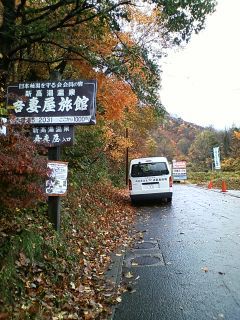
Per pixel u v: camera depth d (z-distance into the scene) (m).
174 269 6.76
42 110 7.16
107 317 4.81
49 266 5.73
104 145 17.58
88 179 14.76
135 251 8.30
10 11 8.06
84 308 5.01
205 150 71.19
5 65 8.38
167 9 8.31
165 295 5.52
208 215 13.03
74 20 9.02
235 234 9.46
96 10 8.55
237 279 6.01
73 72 11.46
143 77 10.53
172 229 10.66
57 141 7.16
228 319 4.60
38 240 5.76
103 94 10.70
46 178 5.20
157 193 16.00
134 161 16.33
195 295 5.45
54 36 9.15
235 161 56.16
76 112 7.09
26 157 4.74
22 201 4.82
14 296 4.58
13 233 5.45
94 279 6.31
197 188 30.16
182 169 44.16
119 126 21.20
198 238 9.23
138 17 11.36
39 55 10.67
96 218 11.15
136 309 5.07
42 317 4.38
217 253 7.67
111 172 29.02
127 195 21.67
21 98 6.65
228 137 69.25
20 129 5.58
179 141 97.56
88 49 9.53
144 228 11.15
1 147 4.68
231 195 21.39
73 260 6.68
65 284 5.62
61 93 7.17
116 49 10.03
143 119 22.94
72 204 9.98
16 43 9.00
